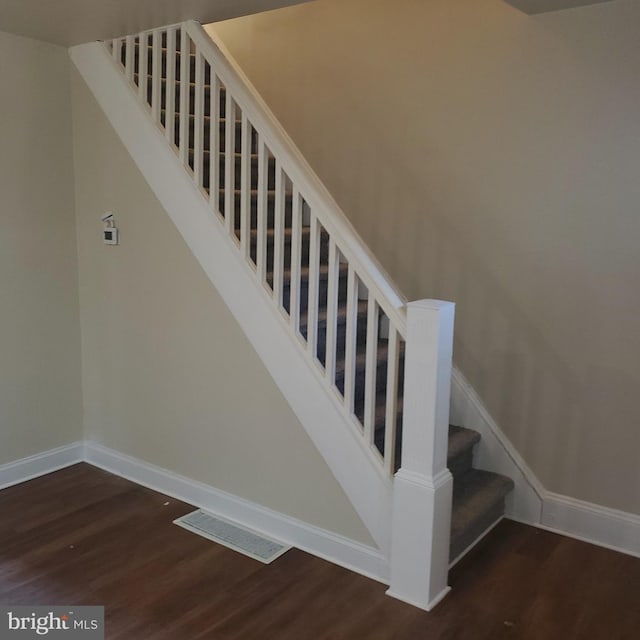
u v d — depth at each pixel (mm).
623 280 2736
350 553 2684
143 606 2406
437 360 2283
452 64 3080
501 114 2959
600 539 2916
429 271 3283
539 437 3043
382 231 3424
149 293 3275
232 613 2373
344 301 3527
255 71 3832
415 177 3271
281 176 2699
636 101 2611
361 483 2607
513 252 3010
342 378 2863
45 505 3221
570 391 2932
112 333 3510
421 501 2371
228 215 2879
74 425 3736
